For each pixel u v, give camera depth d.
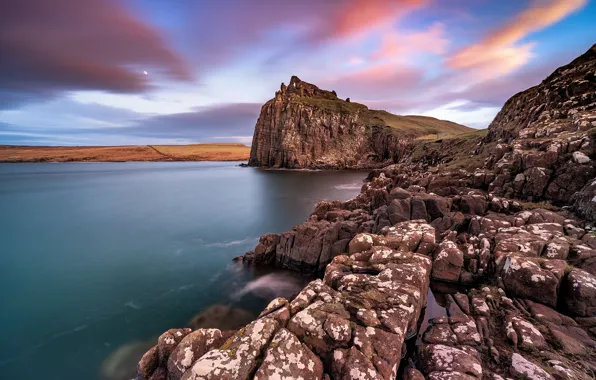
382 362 7.79
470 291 12.67
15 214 51.31
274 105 149.25
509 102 54.69
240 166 178.12
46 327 18.20
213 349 8.41
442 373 7.79
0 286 23.80
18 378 14.39
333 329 8.63
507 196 22.61
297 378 7.44
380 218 23.34
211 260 28.72
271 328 8.83
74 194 74.56
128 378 14.20
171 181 103.50
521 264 11.69
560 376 7.59
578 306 10.26
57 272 26.52
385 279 11.39
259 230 40.22
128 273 26.11
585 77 33.91
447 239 16.73
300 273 23.67
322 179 98.00
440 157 69.12
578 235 14.12
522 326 9.53
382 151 146.75
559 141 22.61
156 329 17.88
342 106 160.00
